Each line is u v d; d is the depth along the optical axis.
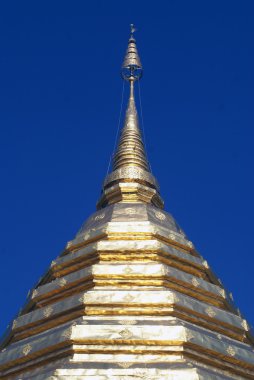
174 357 26.42
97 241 31.86
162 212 34.53
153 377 24.81
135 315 28.17
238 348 28.19
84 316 28.16
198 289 30.38
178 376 24.91
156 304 28.34
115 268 29.81
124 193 35.78
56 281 30.77
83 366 25.62
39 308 30.33
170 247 31.56
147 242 31.14
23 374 27.34
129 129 39.25
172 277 29.84
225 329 29.25
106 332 26.72
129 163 37.44
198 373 25.11
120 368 25.36
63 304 29.06
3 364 27.92
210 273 32.25
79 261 31.28
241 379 27.47
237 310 31.64
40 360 27.23
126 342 26.53
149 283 29.53
